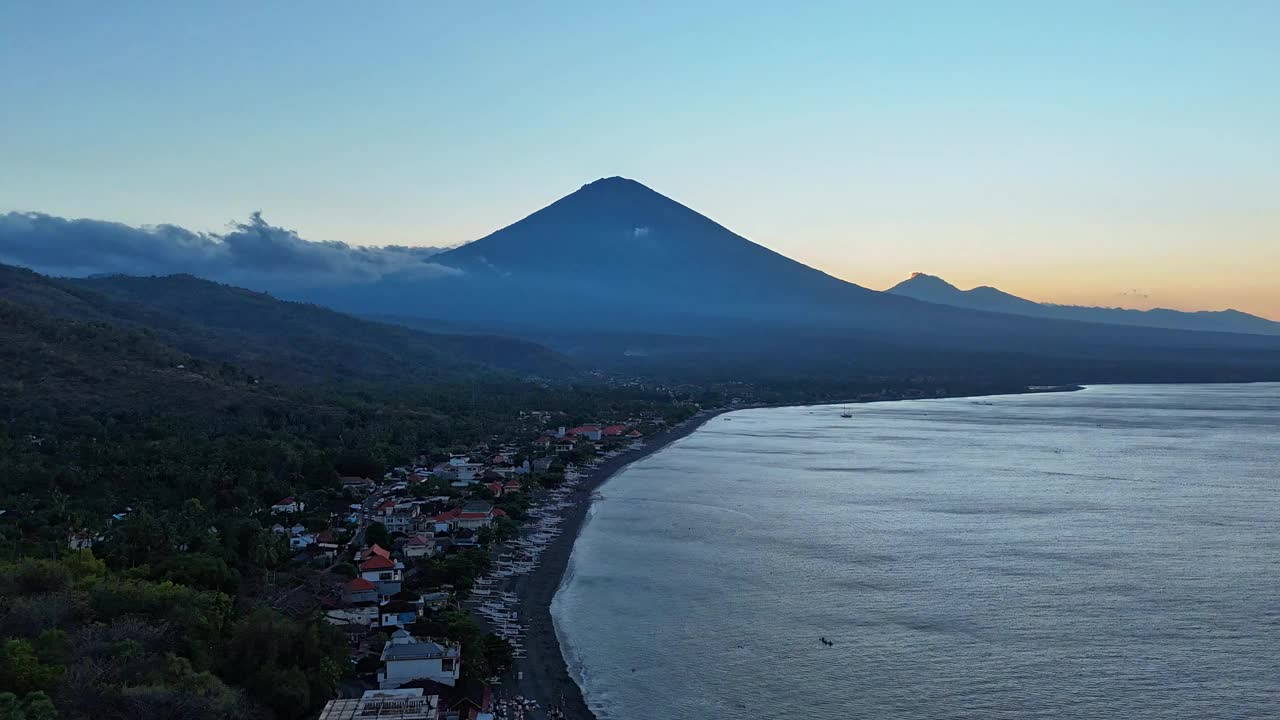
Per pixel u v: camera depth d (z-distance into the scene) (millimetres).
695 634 142375
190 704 97875
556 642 139375
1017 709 115688
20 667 97562
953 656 132375
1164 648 134125
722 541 199875
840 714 115188
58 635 107625
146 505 199125
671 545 197000
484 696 118438
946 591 161500
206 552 163125
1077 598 156625
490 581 171250
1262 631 140250
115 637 110562
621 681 125438
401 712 101812
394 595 153750
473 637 129750
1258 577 168125
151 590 126938
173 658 106625
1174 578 167875
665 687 123375
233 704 101125
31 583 124812
